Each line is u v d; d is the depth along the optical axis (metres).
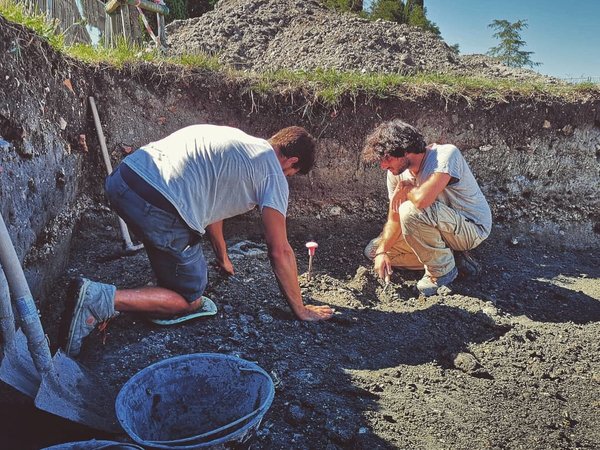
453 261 3.50
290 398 2.27
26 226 2.59
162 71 4.15
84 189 3.97
